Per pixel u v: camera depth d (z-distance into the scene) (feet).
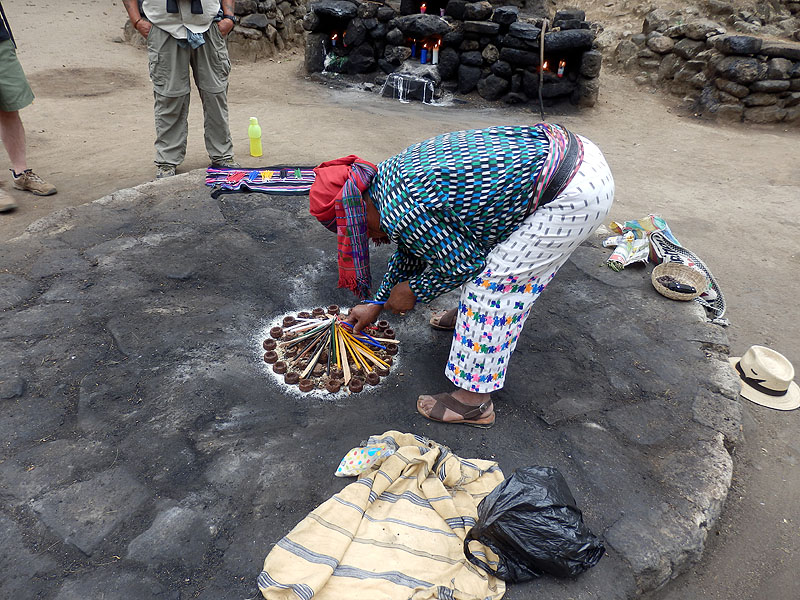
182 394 8.42
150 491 6.92
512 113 29.60
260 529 6.55
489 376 7.78
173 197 14.26
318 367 9.09
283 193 14.96
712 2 34.53
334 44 32.94
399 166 6.80
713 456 7.91
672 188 20.70
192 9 14.56
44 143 20.36
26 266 11.15
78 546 6.24
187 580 5.98
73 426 7.79
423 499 6.86
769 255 16.02
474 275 7.14
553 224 6.76
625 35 36.09
